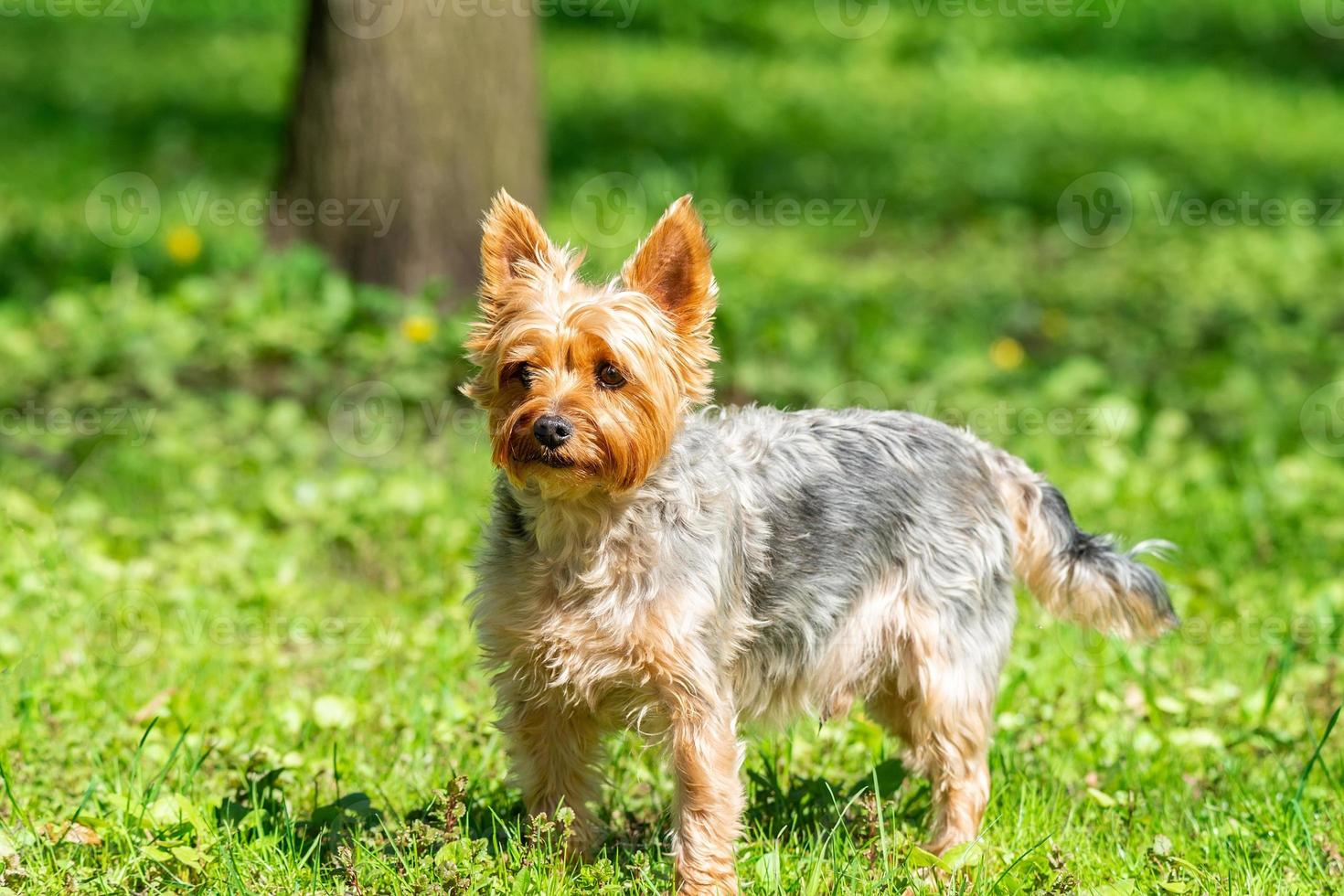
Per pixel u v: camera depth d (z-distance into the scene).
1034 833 7.04
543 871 6.34
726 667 6.52
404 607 10.25
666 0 37.72
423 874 6.19
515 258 6.70
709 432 6.86
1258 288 18.39
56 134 25.47
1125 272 19.14
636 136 26.23
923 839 7.18
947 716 7.12
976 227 21.72
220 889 6.25
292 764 7.52
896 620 7.12
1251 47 37.59
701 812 6.34
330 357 13.93
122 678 8.84
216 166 23.56
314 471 12.42
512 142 14.73
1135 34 37.81
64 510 11.41
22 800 7.20
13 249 17.00
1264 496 11.98
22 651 8.99
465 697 8.84
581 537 6.33
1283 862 6.75
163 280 15.72
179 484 12.09
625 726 6.70
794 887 6.39
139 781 7.25
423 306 13.84
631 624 6.29
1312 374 15.50
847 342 15.09
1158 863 6.64
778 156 25.30
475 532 11.16
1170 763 7.94
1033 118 29.47
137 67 31.28
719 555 6.44
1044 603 7.71
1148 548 7.86
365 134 14.48
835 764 7.95
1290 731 8.45
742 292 16.62
